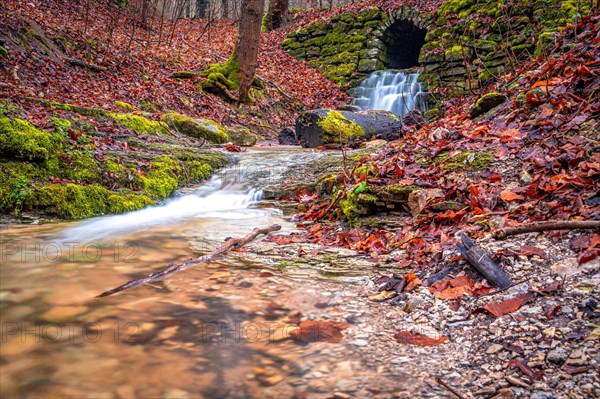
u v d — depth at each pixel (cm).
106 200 517
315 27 1852
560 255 256
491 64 1231
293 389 168
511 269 256
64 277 283
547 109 476
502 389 162
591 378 157
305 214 497
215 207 579
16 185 466
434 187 420
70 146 549
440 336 210
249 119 1282
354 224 430
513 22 1221
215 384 169
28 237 390
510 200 356
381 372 180
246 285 280
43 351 189
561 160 370
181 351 194
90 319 223
